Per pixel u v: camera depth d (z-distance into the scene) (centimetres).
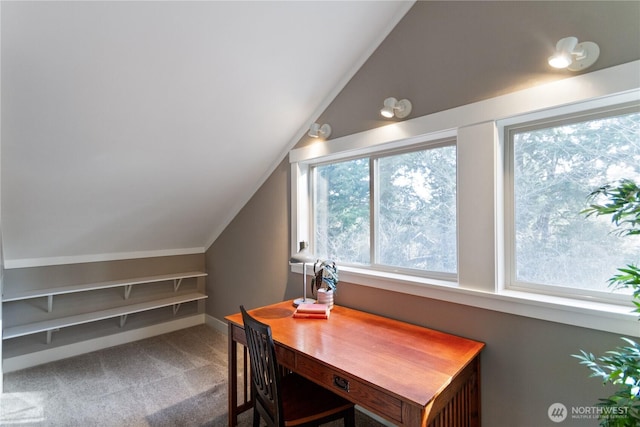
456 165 176
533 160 156
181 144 234
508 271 162
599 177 138
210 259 376
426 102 184
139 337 332
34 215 237
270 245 297
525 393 147
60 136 191
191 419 200
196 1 154
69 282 295
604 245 138
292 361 154
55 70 159
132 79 178
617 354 98
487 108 159
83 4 139
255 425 171
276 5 169
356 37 205
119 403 216
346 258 245
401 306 193
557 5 139
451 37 174
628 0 122
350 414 155
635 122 130
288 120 253
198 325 376
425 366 133
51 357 281
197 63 183
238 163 278
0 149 183
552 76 139
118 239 308
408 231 206
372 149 221
